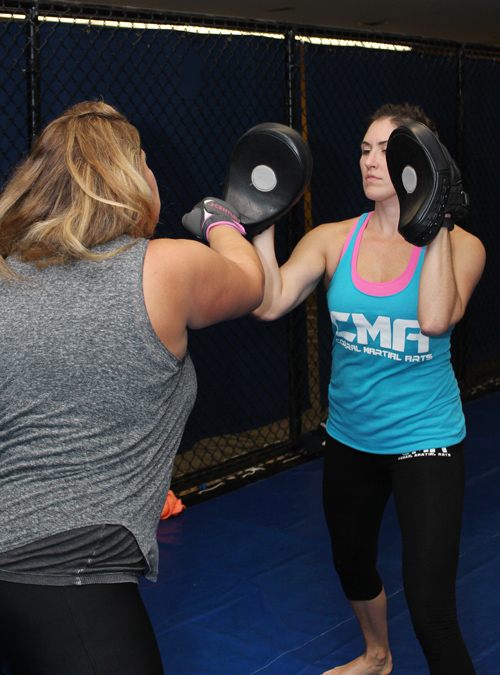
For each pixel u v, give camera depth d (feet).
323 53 14.67
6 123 10.59
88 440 3.51
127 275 3.58
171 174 12.60
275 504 11.57
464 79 15.98
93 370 3.48
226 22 11.75
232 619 8.32
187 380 3.88
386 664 6.91
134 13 10.66
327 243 6.17
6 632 3.49
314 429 14.42
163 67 11.82
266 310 5.74
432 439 5.66
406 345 5.65
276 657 7.58
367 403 5.84
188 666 7.47
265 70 13.12
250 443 14.17
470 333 18.81
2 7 9.59
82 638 3.41
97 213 3.68
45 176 3.77
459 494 5.52
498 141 19.21
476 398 17.08
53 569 3.42
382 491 6.09
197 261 3.74
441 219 4.74
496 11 19.75
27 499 3.46
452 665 5.10
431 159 4.63
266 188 5.19
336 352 6.15
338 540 6.23
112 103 11.69
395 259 5.82
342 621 8.21
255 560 9.73
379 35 13.88
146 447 3.65
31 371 3.49
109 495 3.51
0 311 3.59
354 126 15.58
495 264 19.47
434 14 20.07
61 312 3.52
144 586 9.09
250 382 14.33
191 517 11.16
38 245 3.71
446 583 5.20
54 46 10.99
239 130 13.46
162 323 3.59
